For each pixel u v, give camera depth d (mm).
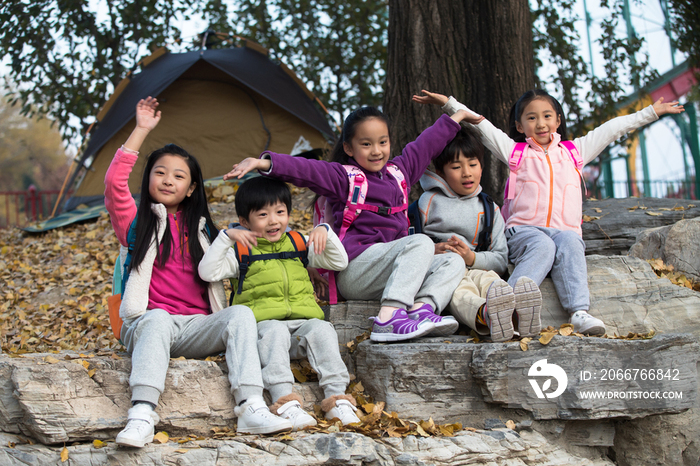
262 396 2814
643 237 4148
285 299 3150
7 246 7281
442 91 5617
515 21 5617
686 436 3211
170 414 2770
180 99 8766
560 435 3049
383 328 3084
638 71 9812
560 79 9867
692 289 3742
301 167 3330
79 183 9133
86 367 2746
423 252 3186
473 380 3014
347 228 3502
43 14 9859
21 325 4949
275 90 8703
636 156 15609
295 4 11383
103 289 5535
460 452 2666
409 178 3695
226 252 3078
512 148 3998
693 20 9953
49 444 2598
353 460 2535
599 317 3432
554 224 3768
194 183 3295
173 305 3084
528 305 2967
